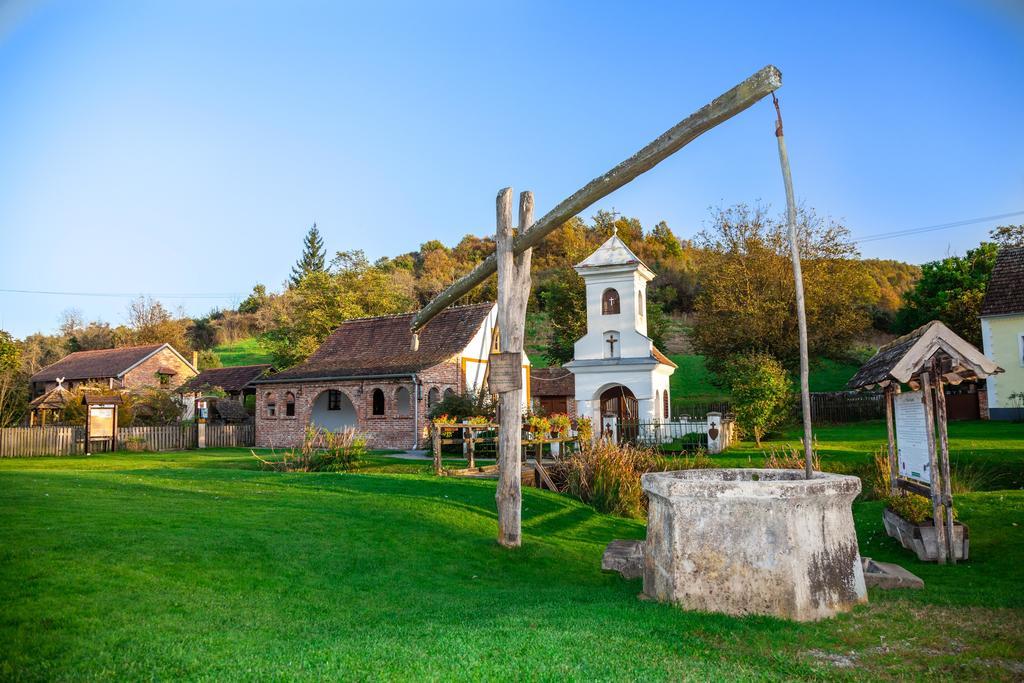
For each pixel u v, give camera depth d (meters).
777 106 6.54
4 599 5.72
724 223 41.12
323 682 4.26
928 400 9.36
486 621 5.88
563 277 49.66
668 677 4.34
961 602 6.63
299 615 6.25
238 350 82.56
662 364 25.64
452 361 34.47
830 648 5.11
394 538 9.59
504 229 10.12
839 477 6.79
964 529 9.09
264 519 9.90
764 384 23.66
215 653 4.86
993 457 17.09
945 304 41.47
